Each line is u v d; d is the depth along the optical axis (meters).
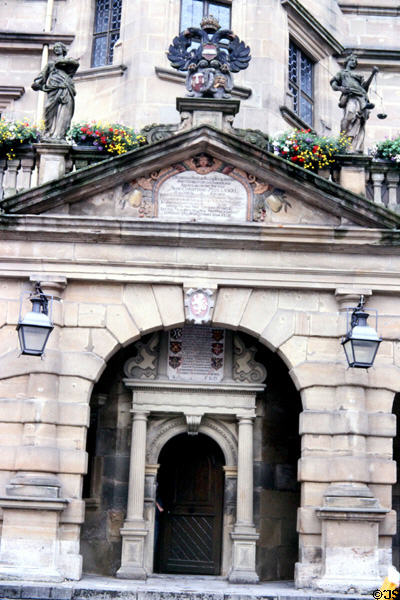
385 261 18.19
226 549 19.70
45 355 17.61
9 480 17.19
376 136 24.45
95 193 18.31
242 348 20.14
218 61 18.98
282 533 19.95
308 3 24.58
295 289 18.25
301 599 15.94
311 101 24.45
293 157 18.94
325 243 18.03
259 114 22.19
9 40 23.83
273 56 22.62
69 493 17.27
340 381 17.81
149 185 18.42
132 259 18.08
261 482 20.02
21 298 18.05
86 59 23.22
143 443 19.59
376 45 25.20
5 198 17.94
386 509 17.02
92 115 22.48
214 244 18.12
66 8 24.12
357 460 17.33
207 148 18.33
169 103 21.94
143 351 20.05
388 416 17.77
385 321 18.17
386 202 19.05
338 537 16.98
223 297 18.20
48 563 16.73
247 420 19.81
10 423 17.48
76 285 18.19
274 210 18.36
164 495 20.75
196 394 19.86
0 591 15.75
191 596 15.89
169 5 22.41
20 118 23.55
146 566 19.41
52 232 17.97
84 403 17.70
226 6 23.03
